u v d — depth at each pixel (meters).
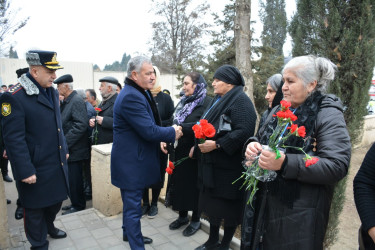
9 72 15.90
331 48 2.40
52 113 2.46
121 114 2.31
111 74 19.28
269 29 14.48
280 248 1.41
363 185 1.20
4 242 2.66
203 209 2.46
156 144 2.53
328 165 1.27
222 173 2.29
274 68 6.11
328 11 2.39
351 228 4.18
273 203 1.45
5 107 2.19
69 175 3.67
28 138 2.32
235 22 4.57
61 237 2.88
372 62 2.31
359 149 8.50
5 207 2.67
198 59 6.62
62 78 3.69
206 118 2.49
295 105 1.56
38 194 2.37
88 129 3.75
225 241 2.44
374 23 2.27
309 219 1.36
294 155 1.34
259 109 6.16
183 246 2.72
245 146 1.80
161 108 3.51
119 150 2.38
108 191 3.36
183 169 2.87
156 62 17.06
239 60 4.55
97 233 2.99
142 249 2.35
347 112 2.43
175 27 16.72
